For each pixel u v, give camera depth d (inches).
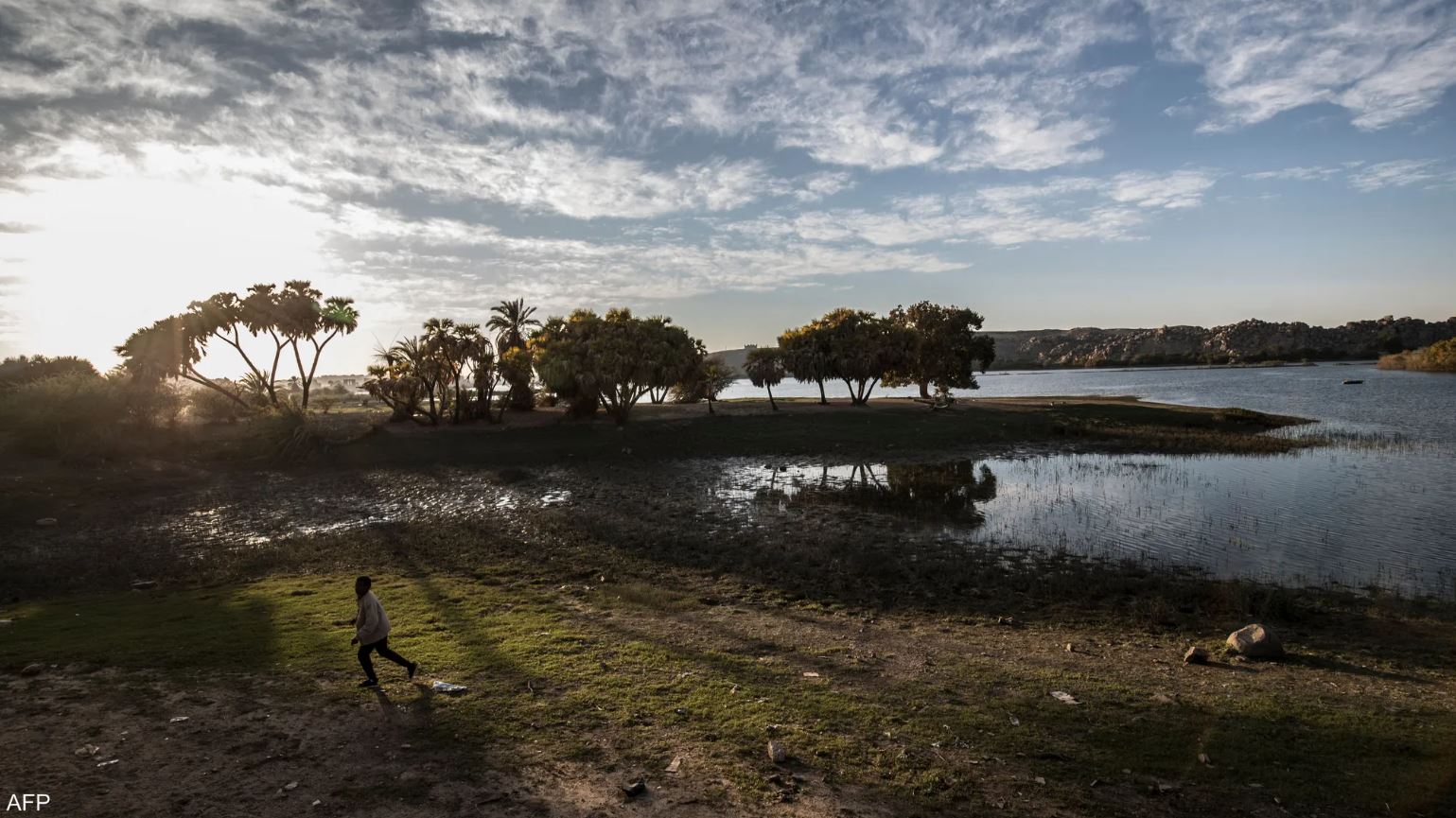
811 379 2532.0
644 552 765.9
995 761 304.3
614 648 454.9
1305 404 2765.7
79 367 2288.4
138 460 1438.2
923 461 1588.3
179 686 375.2
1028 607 583.5
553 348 2053.4
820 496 1157.1
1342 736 327.9
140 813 247.8
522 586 634.2
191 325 1882.4
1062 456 1583.4
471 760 295.6
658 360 1995.6
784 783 282.2
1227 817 260.4
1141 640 499.5
